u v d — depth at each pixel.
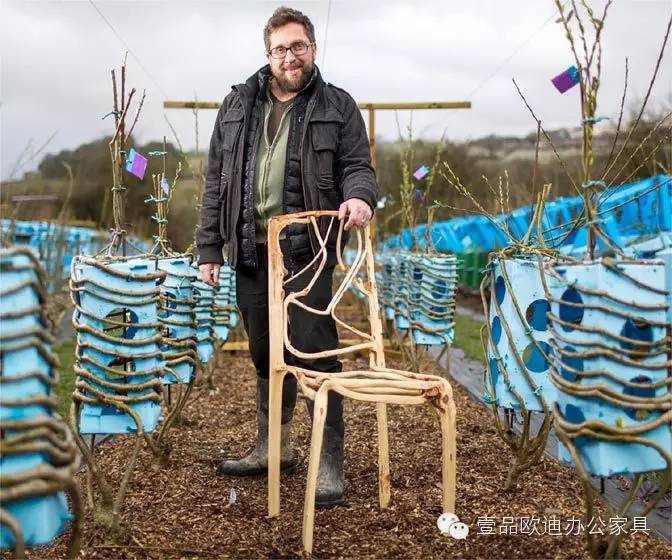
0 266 1.51
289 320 2.65
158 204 3.20
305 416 3.88
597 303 1.79
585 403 1.80
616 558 1.97
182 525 2.34
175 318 2.92
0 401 1.49
